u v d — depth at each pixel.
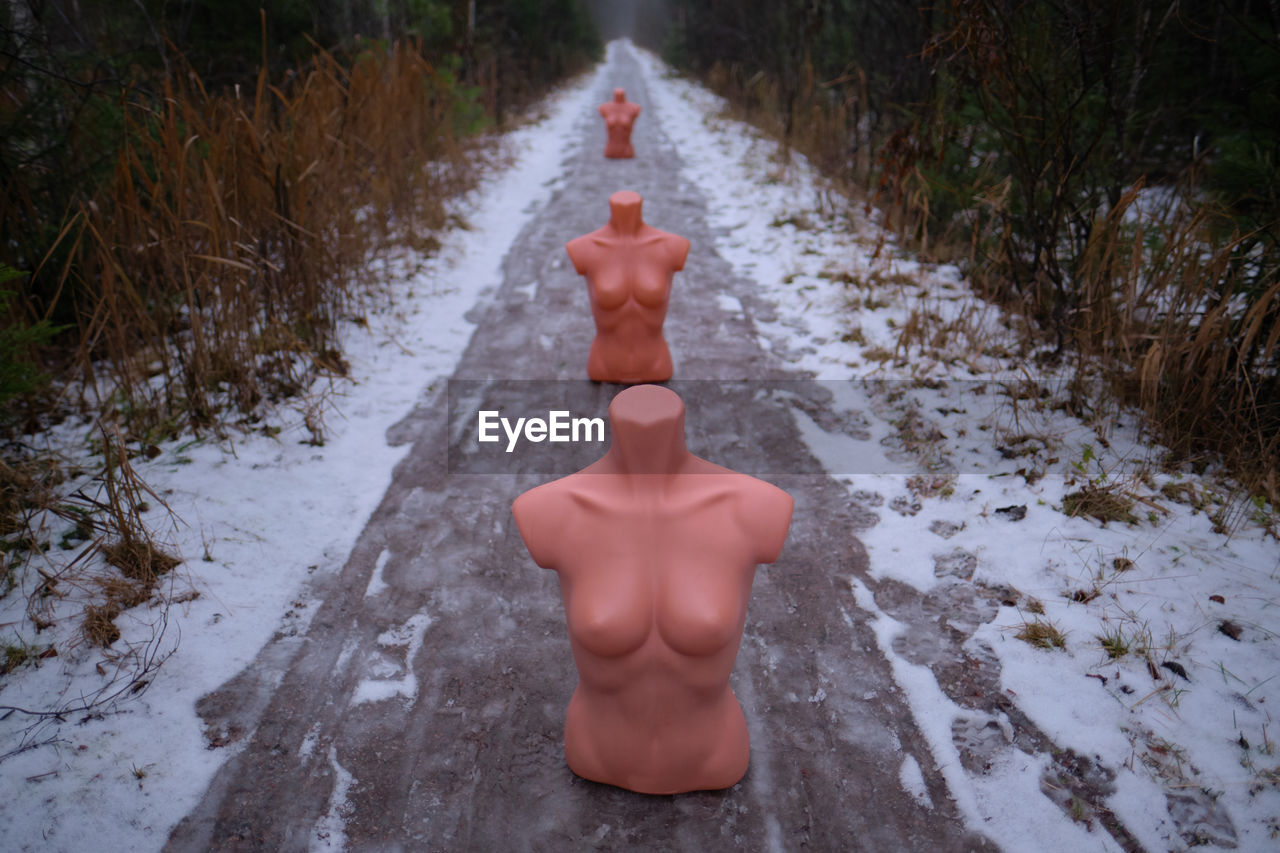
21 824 2.44
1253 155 4.76
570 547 2.30
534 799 2.64
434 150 10.77
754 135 14.74
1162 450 4.23
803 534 3.91
